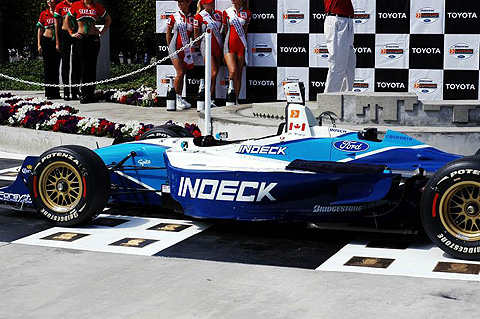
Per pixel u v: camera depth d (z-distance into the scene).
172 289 4.92
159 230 6.47
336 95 8.88
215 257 5.65
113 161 7.06
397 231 5.91
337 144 6.33
